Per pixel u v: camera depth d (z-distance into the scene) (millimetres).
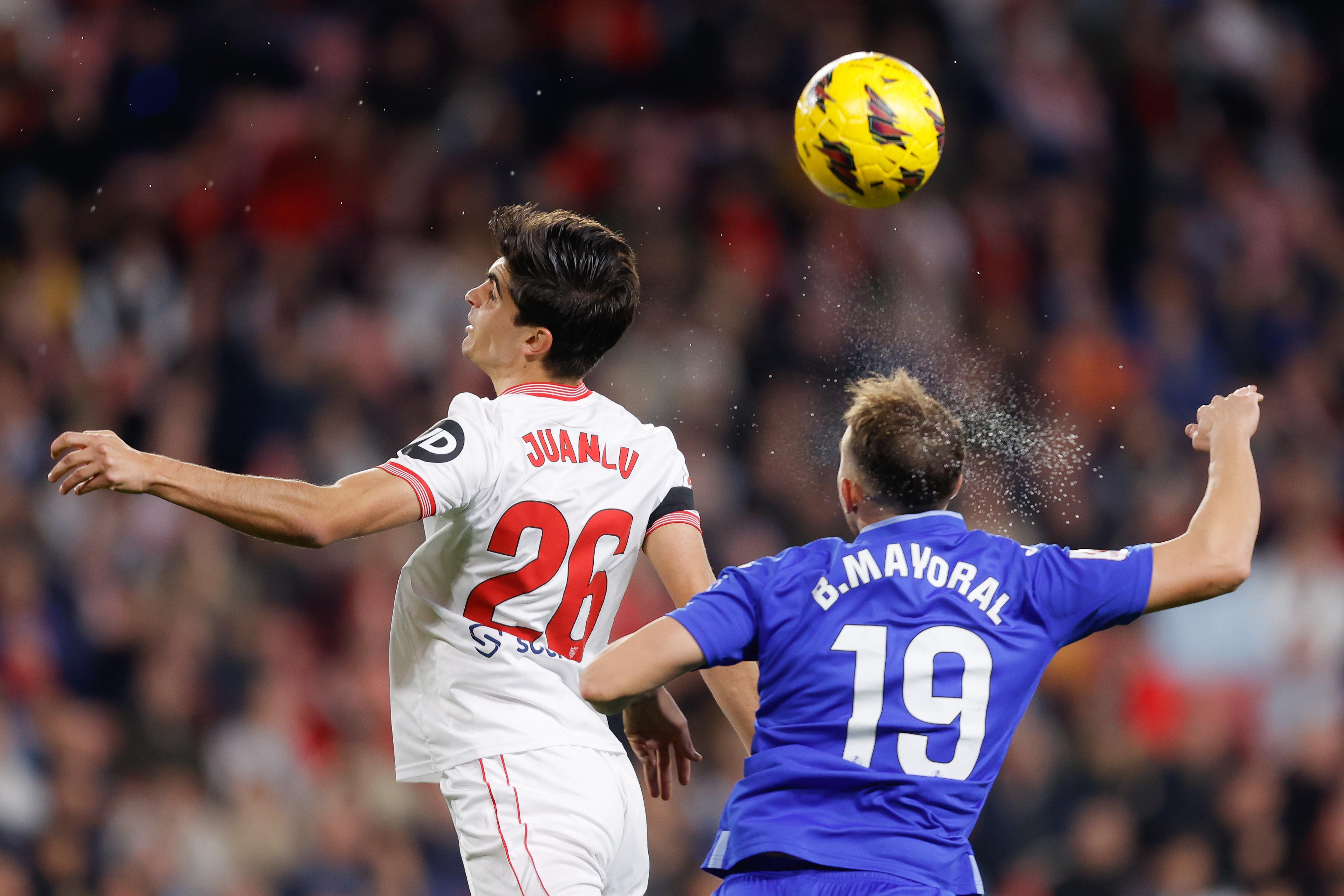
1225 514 11234
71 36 41094
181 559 31031
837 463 36969
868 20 45781
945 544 11352
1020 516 33906
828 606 11164
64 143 40156
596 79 43594
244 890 27281
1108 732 31000
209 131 40719
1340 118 51062
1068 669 31922
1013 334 41250
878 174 12852
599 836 12102
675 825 27234
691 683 28844
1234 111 49656
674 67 44250
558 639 12352
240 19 41906
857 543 11484
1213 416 11930
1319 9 51875
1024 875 28859
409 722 12430
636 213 40969
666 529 12828
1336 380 44406
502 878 11898
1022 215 44188
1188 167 47375
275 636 30500
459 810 12156
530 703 12180
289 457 34656
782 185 42562
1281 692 33844
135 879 27078
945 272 41531
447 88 42625
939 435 11633
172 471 10609
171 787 28266
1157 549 11180
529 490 12070
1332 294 46969
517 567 12094
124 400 35469
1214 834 30125
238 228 39062
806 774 10914
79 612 30812
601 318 12758
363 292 38594
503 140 41938
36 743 28156
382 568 31906
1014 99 46125
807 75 44625
